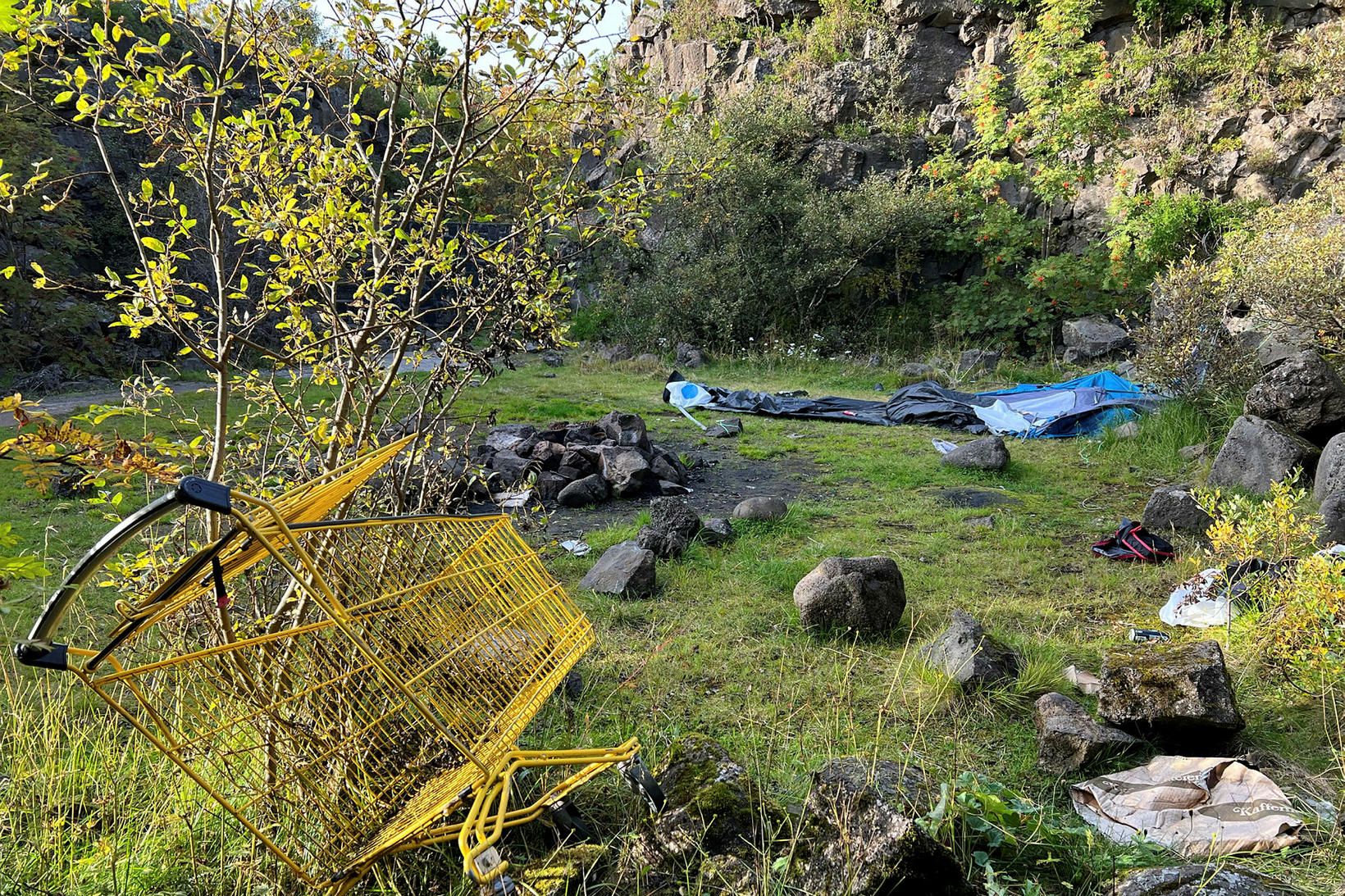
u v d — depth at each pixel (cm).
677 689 426
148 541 363
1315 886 261
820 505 788
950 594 561
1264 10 1723
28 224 1487
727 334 1905
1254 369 957
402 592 268
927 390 1285
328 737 266
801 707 410
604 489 804
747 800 289
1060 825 306
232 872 273
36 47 283
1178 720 349
